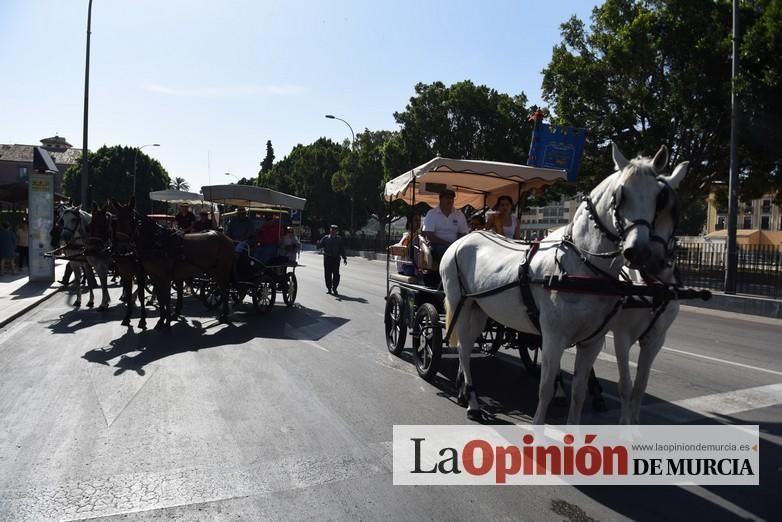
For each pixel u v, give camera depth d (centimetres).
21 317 1145
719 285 1778
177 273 1033
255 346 885
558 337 445
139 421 538
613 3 2386
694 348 950
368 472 436
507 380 719
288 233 1447
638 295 431
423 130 3884
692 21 2150
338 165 6425
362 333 1027
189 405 587
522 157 3806
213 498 391
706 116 2144
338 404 601
